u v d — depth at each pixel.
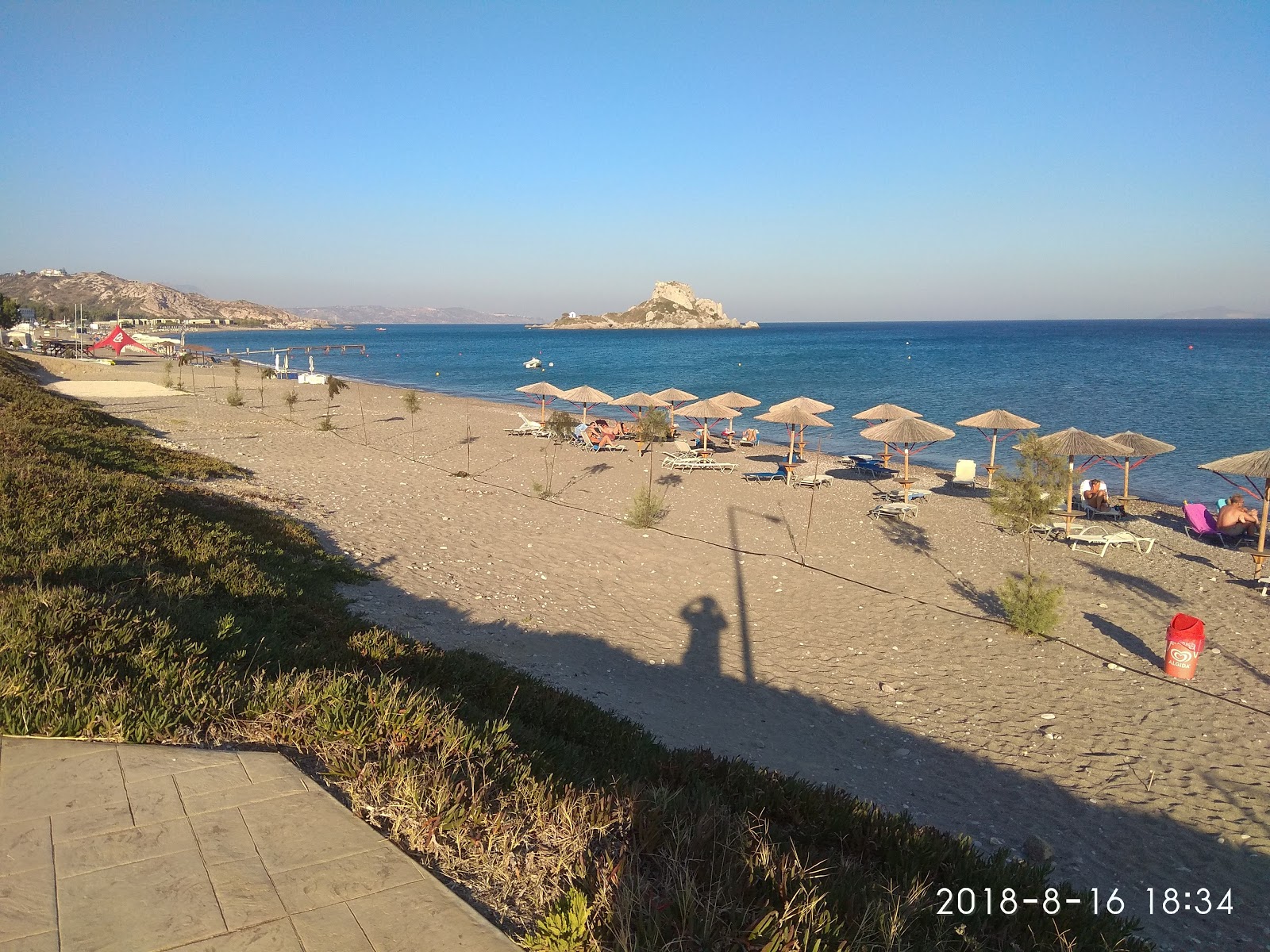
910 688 8.54
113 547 7.39
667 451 26.52
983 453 28.33
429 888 2.83
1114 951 3.54
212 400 36.75
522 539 13.81
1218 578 12.95
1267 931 4.84
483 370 71.56
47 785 3.27
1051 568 13.44
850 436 33.28
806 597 11.53
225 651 5.09
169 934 2.47
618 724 6.21
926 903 3.36
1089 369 61.78
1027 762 6.98
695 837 3.37
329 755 3.68
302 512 14.27
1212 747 7.31
